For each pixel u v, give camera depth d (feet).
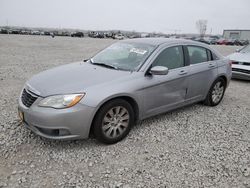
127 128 12.66
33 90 11.51
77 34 190.90
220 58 18.16
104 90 11.35
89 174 9.87
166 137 13.15
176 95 14.84
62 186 9.15
